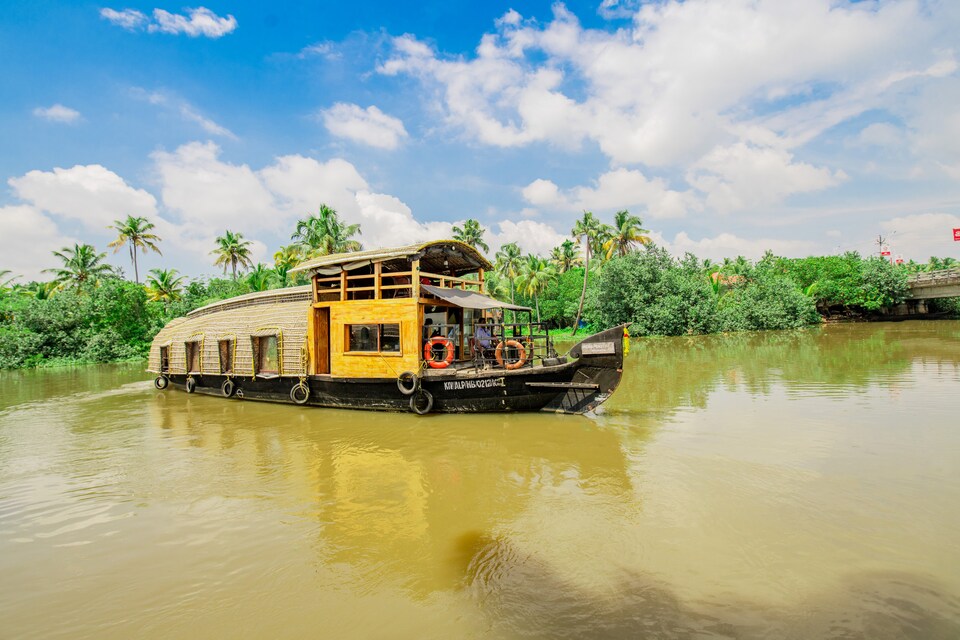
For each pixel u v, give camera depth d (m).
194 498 6.54
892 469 6.89
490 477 7.01
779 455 7.59
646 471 7.02
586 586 4.29
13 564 4.95
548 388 10.47
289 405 12.75
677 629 3.68
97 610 4.18
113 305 30.44
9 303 30.77
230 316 14.38
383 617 3.97
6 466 8.09
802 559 4.60
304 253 38.94
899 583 4.20
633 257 39.59
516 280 49.97
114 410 12.88
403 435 9.41
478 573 4.55
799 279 46.41
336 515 5.89
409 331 11.10
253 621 3.98
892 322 42.84
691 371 16.88
